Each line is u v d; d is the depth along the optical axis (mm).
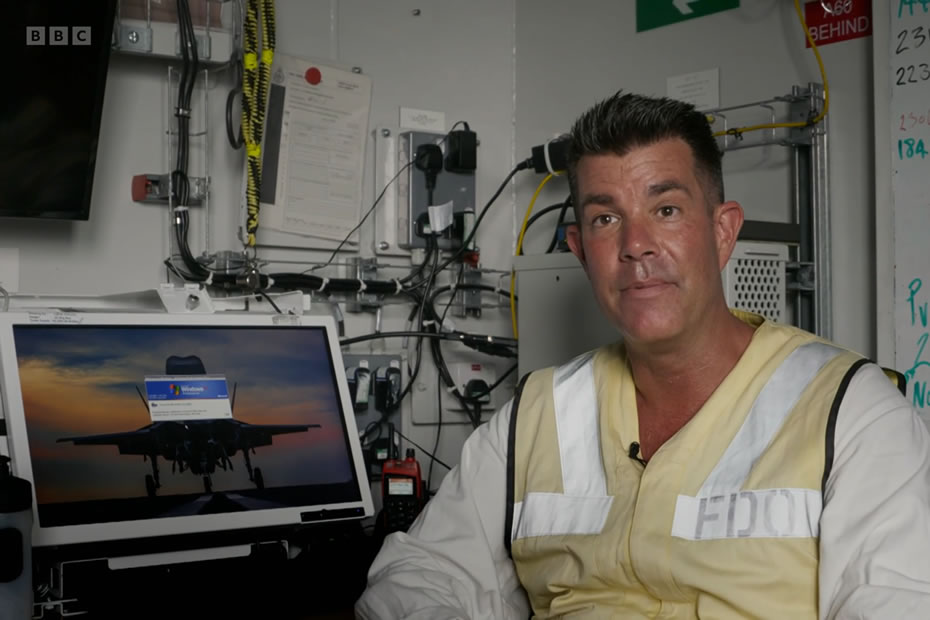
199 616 1318
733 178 1888
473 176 2215
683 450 1082
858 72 1690
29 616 1050
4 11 1484
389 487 1690
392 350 2092
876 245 1604
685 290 1086
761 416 1069
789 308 1761
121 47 1686
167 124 1811
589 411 1226
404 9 2184
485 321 2266
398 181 2127
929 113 1544
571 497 1172
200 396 1435
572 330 1782
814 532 980
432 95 2227
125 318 1428
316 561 1519
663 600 1056
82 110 1594
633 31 2105
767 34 1840
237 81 1875
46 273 1690
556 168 2068
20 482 1046
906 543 903
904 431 982
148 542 1311
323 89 2012
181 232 1763
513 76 2371
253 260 1832
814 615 967
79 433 1312
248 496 1401
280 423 1487
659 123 1099
